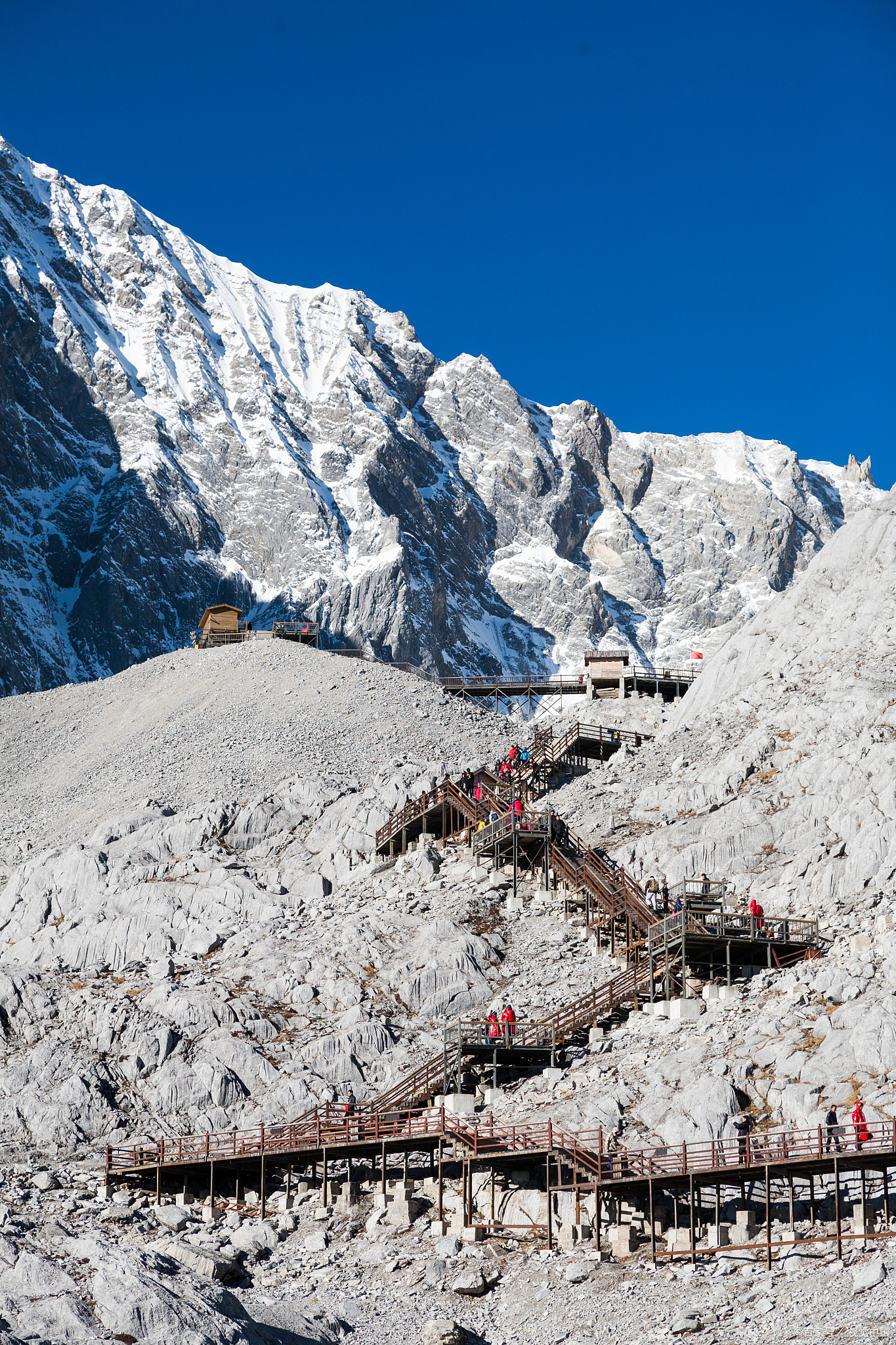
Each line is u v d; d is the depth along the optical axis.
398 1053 66.38
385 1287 48.22
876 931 61.09
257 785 102.44
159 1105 65.62
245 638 151.25
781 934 62.81
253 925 81.44
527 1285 46.34
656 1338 40.91
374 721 114.06
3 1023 72.88
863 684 84.75
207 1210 57.03
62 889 89.50
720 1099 51.53
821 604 99.62
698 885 73.00
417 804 89.44
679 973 63.72
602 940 71.19
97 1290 41.00
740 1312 41.19
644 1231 47.84
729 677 100.12
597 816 85.12
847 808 73.31
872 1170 45.53
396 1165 57.53
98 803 107.12
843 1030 53.16
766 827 75.50
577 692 137.00
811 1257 43.31
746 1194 47.56
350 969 72.81
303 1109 63.53
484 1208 51.97
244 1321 41.69
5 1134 64.25
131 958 80.25
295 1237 53.62
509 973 70.56
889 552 98.69
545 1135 52.47
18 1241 44.47
